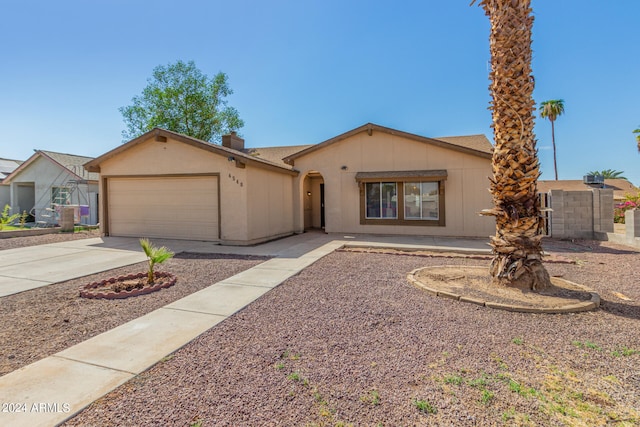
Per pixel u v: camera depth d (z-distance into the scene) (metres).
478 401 2.82
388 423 2.55
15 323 4.66
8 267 8.37
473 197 13.85
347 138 15.36
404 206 14.74
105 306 5.38
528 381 3.14
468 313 4.94
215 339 4.08
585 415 2.65
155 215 13.45
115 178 13.89
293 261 8.95
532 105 5.88
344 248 11.48
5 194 26.42
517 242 5.93
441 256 9.73
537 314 4.87
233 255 9.95
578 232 12.95
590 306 5.03
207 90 29.72
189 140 12.27
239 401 2.82
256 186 12.64
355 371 3.32
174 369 3.36
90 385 3.05
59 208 19.00
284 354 3.69
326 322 4.63
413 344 3.93
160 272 7.41
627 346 3.85
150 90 28.56
